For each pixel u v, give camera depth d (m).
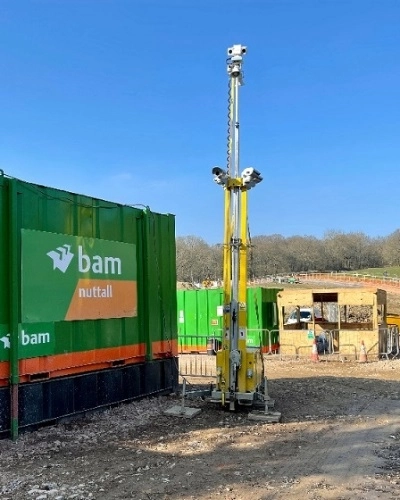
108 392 10.77
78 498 5.89
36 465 7.16
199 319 25.75
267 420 10.03
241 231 10.68
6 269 8.67
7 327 8.60
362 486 6.41
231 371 10.55
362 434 9.16
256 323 24.11
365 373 17.22
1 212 8.65
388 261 130.38
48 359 9.30
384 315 23.97
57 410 9.48
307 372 17.61
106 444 8.29
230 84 10.72
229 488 6.26
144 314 12.05
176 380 13.08
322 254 131.38
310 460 7.52
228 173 10.63
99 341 10.58
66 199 9.96
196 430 9.28
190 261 94.81
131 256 11.67
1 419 8.44
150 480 6.52
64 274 9.76
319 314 30.08
